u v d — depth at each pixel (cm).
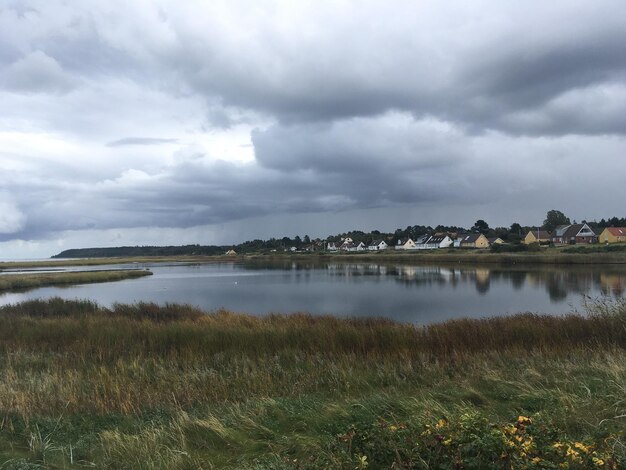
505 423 389
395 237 14438
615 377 533
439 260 7406
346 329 1080
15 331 1256
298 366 831
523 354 825
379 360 850
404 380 691
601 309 1086
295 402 572
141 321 1470
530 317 1226
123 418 555
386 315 2153
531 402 507
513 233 11150
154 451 429
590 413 427
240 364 853
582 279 3766
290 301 2816
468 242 10700
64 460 419
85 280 5150
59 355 962
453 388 597
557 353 816
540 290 3106
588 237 8694
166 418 543
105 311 1875
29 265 10894
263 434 468
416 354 888
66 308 1967
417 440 362
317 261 9706
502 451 314
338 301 2764
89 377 771
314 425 482
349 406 532
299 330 1090
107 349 1007
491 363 760
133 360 889
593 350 804
